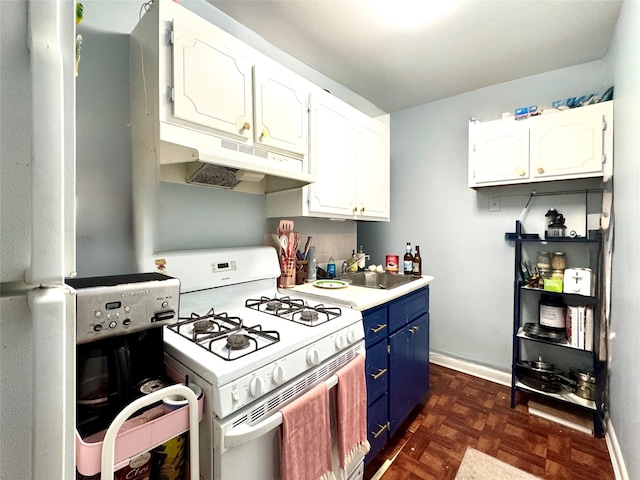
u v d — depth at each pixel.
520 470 1.46
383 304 1.55
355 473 1.20
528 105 2.25
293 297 1.58
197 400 0.74
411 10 1.56
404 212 2.88
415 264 2.18
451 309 2.62
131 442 0.65
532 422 1.83
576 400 1.82
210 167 1.23
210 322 1.08
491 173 2.13
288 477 0.85
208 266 1.30
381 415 1.52
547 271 2.07
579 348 1.81
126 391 0.80
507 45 1.86
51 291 0.35
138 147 1.19
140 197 1.25
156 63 1.03
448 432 1.74
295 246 1.76
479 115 2.45
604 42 1.81
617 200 1.62
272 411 0.87
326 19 1.62
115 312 0.80
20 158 0.34
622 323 1.48
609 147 1.74
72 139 0.38
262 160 1.34
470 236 2.51
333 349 1.10
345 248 2.48
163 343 0.94
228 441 0.74
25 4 0.34
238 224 1.64
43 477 0.34
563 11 1.56
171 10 1.03
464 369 2.51
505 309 2.35
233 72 1.20
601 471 1.45
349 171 1.88
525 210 2.26
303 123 1.54
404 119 2.87
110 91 1.18
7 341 0.34
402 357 1.72
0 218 0.33
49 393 0.34
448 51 1.92
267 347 0.91
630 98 1.38
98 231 1.15
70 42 0.38
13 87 0.33
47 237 0.34
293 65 2.00
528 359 2.28
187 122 1.07
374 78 2.28
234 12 1.57
